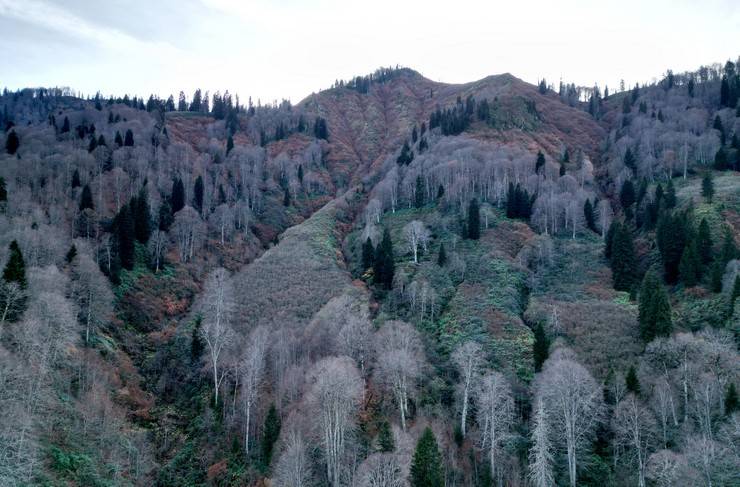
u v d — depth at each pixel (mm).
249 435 63156
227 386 71250
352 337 69250
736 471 44531
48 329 58594
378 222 131250
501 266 95312
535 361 65812
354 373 61281
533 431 53031
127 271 96125
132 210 109500
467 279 92062
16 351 54562
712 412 53875
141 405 68188
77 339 68062
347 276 102688
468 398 62375
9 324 57531
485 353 66750
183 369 76500
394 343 66125
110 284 86438
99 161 138375
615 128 197125
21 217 92562
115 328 81312
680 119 171000
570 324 74938
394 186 143375
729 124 159000
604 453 56562
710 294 76188
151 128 183125
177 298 98625
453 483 51656
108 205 118250
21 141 150750
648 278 73375
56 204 110000
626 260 89875
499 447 55531
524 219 120438
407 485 47625
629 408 53406
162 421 67000
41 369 54625
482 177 134625
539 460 48500
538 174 138000
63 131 174375
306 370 66500
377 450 53312
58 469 46875
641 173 141000
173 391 73125
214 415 65812
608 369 64188
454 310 81375
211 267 112938
